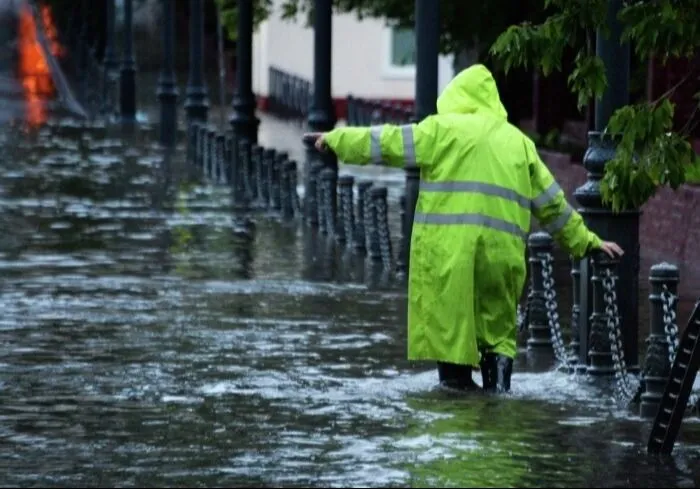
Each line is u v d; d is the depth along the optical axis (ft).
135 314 95.71
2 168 200.54
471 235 70.95
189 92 231.30
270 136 279.08
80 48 345.51
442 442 63.10
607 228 76.28
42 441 63.41
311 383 75.31
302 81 315.78
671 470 59.06
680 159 67.31
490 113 71.97
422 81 106.93
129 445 62.64
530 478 57.52
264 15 216.95
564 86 185.37
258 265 120.47
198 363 80.23
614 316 74.74
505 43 70.79
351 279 113.39
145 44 371.35
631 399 71.41
